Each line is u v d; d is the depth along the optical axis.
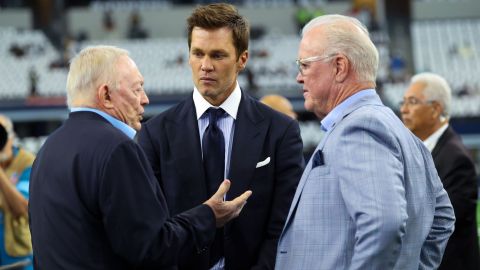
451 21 25.94
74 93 2.36
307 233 2.22
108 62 2.35
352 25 2.33
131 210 2.16
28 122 17.64
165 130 2.83
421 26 25.73
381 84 19.30
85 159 2.22
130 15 26.34
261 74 20.81
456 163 3.48
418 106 3.70
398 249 2.06
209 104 2.80
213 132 2.79
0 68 22.02
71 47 24.02
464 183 3.45
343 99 2.30
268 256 2.71
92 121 2.31
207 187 2.76
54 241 2.25
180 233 2.27
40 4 26.44
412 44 24.62
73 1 27.58
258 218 2.75
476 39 24.55
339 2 26.88
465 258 3.44
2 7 26.84
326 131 2.33
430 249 2.43
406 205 2.17
